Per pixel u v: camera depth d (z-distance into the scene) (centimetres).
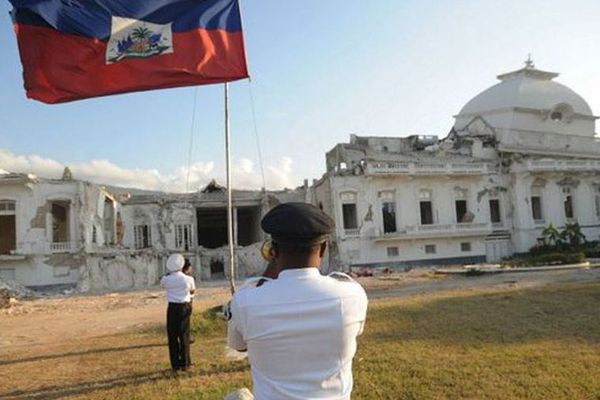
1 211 3956
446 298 1847
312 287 224
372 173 4475
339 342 221
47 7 809
